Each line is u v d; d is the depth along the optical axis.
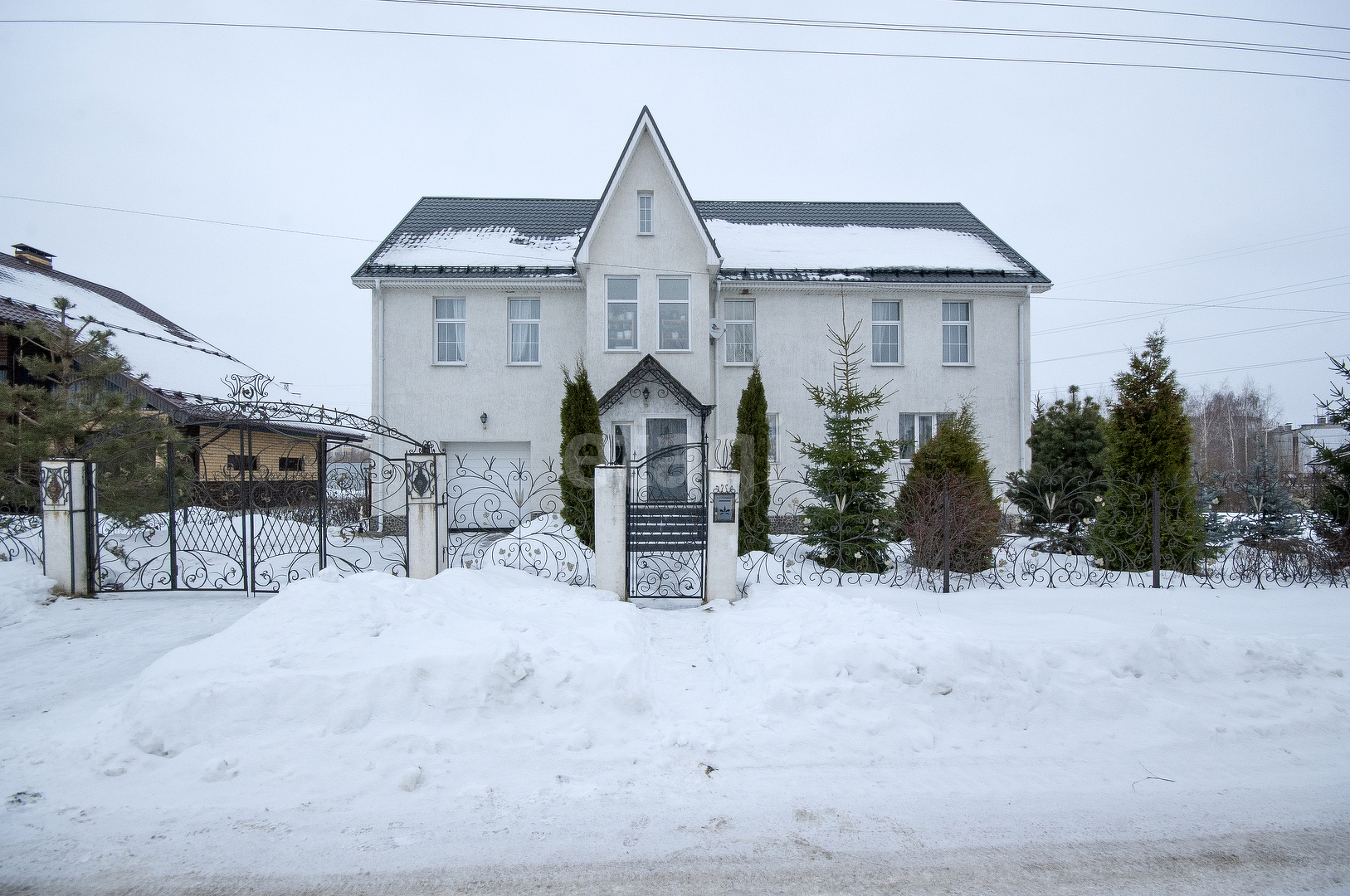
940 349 17.64
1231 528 12.40
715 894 2.94
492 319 17.02
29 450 9.72
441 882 3.01
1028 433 17.53
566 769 4.07
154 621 7.50
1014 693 4.86
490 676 4.68
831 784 3.95
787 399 17.31
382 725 4.36
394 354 16.84
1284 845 3.37
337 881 3.02
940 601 7.98
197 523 11.51
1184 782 4.01
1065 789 3.93
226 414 9.11
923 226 20.28
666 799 3.77
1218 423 44.22
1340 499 9.95
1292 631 6.70
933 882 3.04
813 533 10.18
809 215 20.73
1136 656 5.26
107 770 3.92
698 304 16.44
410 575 8.53
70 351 10.96
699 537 10.72
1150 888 3.01
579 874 3.07
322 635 5.18
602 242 16.38
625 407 15.78
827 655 5.11
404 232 18.53
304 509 10.50
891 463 16.88
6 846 3.25
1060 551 11.23
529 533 10.73
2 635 6.86
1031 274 17.53
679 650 6.45
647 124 16.34
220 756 4.03
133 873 3.07
